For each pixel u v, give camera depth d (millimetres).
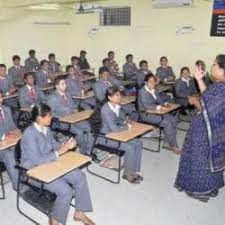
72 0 7957
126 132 3873
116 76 8008
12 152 3391
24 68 8297
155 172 4234
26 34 9156
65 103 4855
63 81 4852
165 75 7910
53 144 3189
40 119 3000
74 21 10078
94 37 9758
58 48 10102
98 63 9875
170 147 4984
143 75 7816
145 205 3436
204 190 2875
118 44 9312
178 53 8258
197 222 3143
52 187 2867
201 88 2641
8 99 5949
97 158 4402
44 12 9461
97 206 3396
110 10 9219
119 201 3506
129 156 3871
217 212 3311
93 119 4168
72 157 3053
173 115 5305
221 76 2426
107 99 4102
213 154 2592
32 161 2941
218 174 2867
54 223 2936
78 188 3029
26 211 3303
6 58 8789
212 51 7703
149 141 5371
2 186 3553
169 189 3783
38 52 9562
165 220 3170
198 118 2688
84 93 6391
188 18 7895
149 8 8477
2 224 3084
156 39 8555
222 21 7379
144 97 5121
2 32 8578
